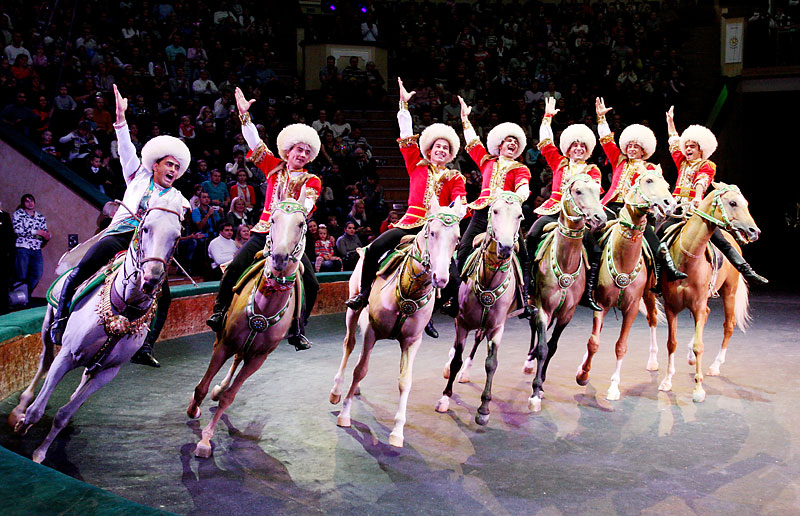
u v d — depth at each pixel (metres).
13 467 3.20
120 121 4.71
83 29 14.03
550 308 5.88
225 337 4.64
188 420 5.38
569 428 5.38
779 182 19.53
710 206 6.20
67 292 4.41
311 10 18.91
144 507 2.88
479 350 8.40
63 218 10.81
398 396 6.25
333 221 12.05
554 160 6.64
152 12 15.89
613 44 18.95
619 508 3.95
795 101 18.92
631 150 6.82
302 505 3.93
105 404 5.71
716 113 17.38
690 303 6.38
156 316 5.05
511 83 17.36
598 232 6.62
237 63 15.79
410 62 18.38
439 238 4.54
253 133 5.00
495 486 4.24
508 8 19.91
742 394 6.37
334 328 9.68
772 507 3.97
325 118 14.94
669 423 5.51
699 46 19.33
